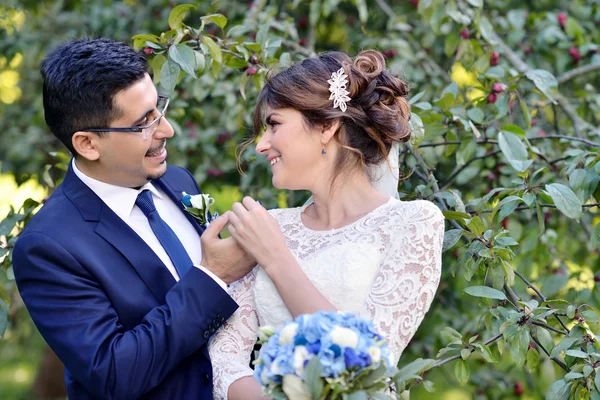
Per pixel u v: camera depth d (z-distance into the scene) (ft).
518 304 7.07
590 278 9.73
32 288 6.28
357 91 6.23
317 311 5.27
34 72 15.30
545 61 11.84
